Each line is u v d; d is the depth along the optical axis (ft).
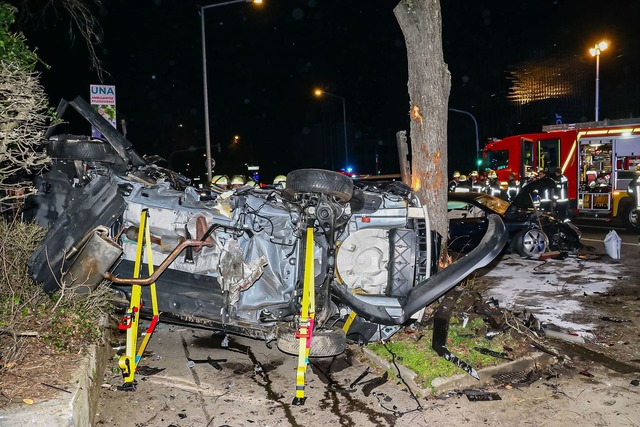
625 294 26.05
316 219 15.62
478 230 36.83
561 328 20.97
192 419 14.06
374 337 17.53
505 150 66.44
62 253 15.88
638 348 18.93
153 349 19.27
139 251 16.33
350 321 17.16
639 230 48.11
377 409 14.60
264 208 16.92
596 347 19.08
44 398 11.30
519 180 61.72
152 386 16.06
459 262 16.49
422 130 22.13
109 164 19.38
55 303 14.96
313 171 15.69
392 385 16.07
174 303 16.63
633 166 52.24
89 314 15.60
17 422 10.52
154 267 17.13
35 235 17.51
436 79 21.94
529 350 17.48
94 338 15.24
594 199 55.11
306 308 14.80
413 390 15.61
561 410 14.35
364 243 16.88
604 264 33.22
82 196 16.83
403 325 17.75
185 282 16.84
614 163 53.31
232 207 16.99
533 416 14.06
